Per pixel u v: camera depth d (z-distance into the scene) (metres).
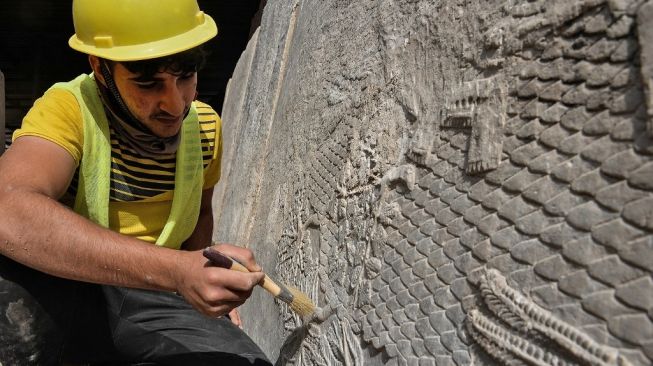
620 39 0.76
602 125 0.77
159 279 1.27
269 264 2.31
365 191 1.44
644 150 0.71
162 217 1.74
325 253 1.65
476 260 0.96
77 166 1.50
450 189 1.06
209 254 1.22
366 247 1.35
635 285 0.69
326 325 1.52
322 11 2.26
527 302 0.83
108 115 1.54
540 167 0.86
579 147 0.80
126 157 1.60
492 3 1.04
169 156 1.65
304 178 2.04
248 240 2.82
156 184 1.66
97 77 1.48
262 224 2.60
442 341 1.00
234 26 7.44
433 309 1.04
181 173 1.67
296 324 1.77
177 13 1.42
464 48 1.11
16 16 7.43
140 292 1.77
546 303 0.81
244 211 3.01
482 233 0.95
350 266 1.43
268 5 3.88
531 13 0.93
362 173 1.48
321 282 1.61
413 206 1.18
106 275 1.27
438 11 1.24
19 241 1.26
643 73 0.71
